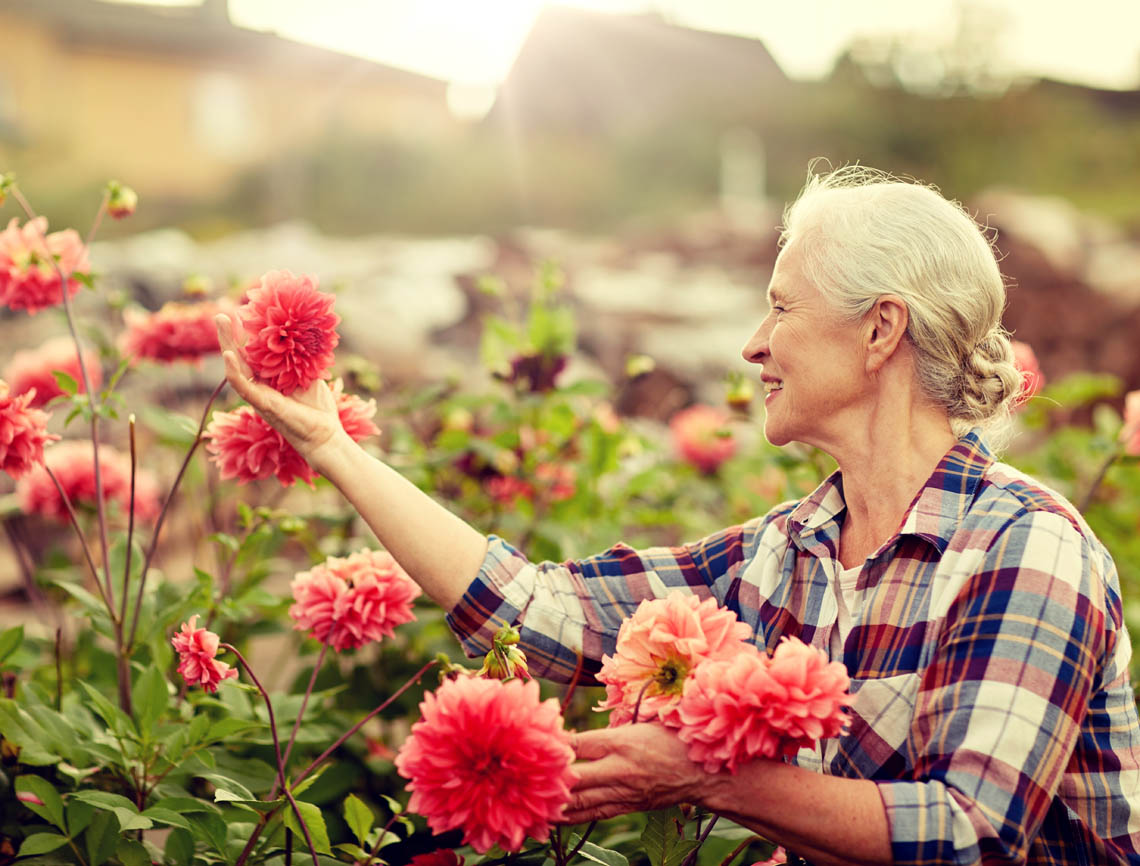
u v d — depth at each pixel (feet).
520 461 8.44
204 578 5.90
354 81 76.13
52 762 4.81
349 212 70.54
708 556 5.07
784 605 4.60
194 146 69.41
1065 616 3.80
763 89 89.04
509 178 74.74
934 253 4.38
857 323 4.43
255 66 71.20
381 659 7.24
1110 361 25.11
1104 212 64.44
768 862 4.57
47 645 7.13
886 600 4.20
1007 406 4.66
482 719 3.33
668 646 3.80
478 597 4.76
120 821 4.21
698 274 27.61
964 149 79.82
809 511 4.69
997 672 3.74
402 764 3.40
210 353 7.35
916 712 3.93
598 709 3.96
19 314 14.67
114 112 67.26
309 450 4.57
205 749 4.84
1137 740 4.17
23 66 64.34
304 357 4.32
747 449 11.48
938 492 4.25
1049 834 4.09
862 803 3.58
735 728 3.38
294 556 10.12
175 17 68.33
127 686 5.75
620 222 75.05
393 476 4.73
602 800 3.70
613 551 5.15
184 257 20.10
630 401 18.02
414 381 16.55
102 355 7.50
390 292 20.52
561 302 21.07
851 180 5.13
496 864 4.66
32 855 4.80
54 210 57.36
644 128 86.17
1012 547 3.94
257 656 10.41
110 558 6.41
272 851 4.86
